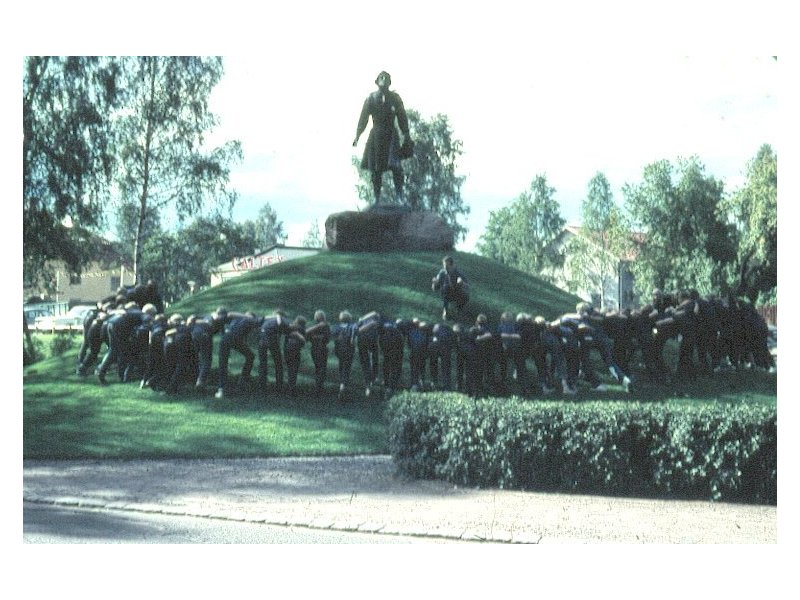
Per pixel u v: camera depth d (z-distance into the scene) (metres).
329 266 29.06
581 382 23.77
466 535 11.16
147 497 13.41
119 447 17.78
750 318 26.20
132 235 54.66
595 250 72.06
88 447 17.78
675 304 25.42
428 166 63.53
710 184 62.69
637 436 13.46
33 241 40.09
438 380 22.98
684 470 13.21
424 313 26.61
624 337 24.05
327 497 13.37
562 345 23.00
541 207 86.56
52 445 17.89
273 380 22.70
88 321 23.77
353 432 19.00
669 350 28.12
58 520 12.09
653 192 63.03
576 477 13.57
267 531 11.49
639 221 63.72
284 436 18.64
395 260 29.69
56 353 44.19
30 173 39.59
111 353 22.72
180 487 14.20
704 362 25.19
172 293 59.50
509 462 13.82
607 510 12.48
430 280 28.42
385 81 30.53
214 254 51.22
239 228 49.00
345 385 21.59
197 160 46.53
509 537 11.05
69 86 39.78
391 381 22.03
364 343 21.81
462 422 14.21
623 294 71.81
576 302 30.61
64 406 20.86
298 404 21.11
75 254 42.09
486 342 22.23
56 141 39.38
